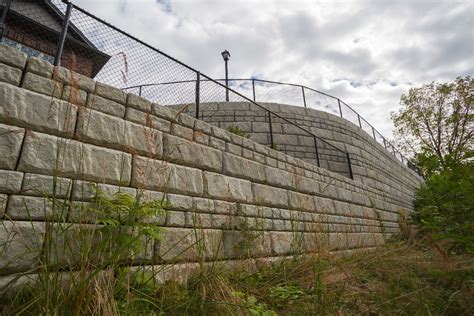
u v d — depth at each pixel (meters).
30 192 2.25
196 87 4.75
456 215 3.63
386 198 11.25
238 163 4.65
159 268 2.88
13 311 1.74
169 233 3.16
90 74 3.82
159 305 2.38
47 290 1.72
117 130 3.01
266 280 3.63
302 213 5.77
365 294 3.28
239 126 9.68
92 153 2.71
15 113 2.30
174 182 3.45
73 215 2.37
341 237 6.72
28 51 5.45
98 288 1.89
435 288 3.40
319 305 2.75
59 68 2.72
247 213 4.44
